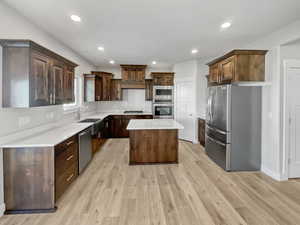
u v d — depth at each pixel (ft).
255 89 11.32
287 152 10.21
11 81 7.02
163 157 12.78
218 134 12.34
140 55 16.02
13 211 7.14
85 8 7.63
